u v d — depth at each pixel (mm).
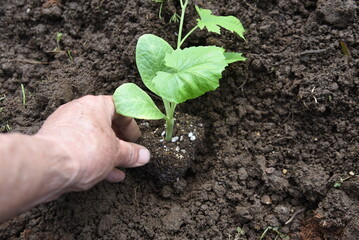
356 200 348
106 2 447
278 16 431
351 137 376
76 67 435
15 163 238
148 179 398
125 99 336
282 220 357
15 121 420
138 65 355
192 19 426
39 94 410
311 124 391
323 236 347
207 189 381
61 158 261
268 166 383
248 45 418
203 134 394
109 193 377
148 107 342
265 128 402
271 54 414
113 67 426
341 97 378
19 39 481
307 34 414
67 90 412
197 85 309
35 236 359
